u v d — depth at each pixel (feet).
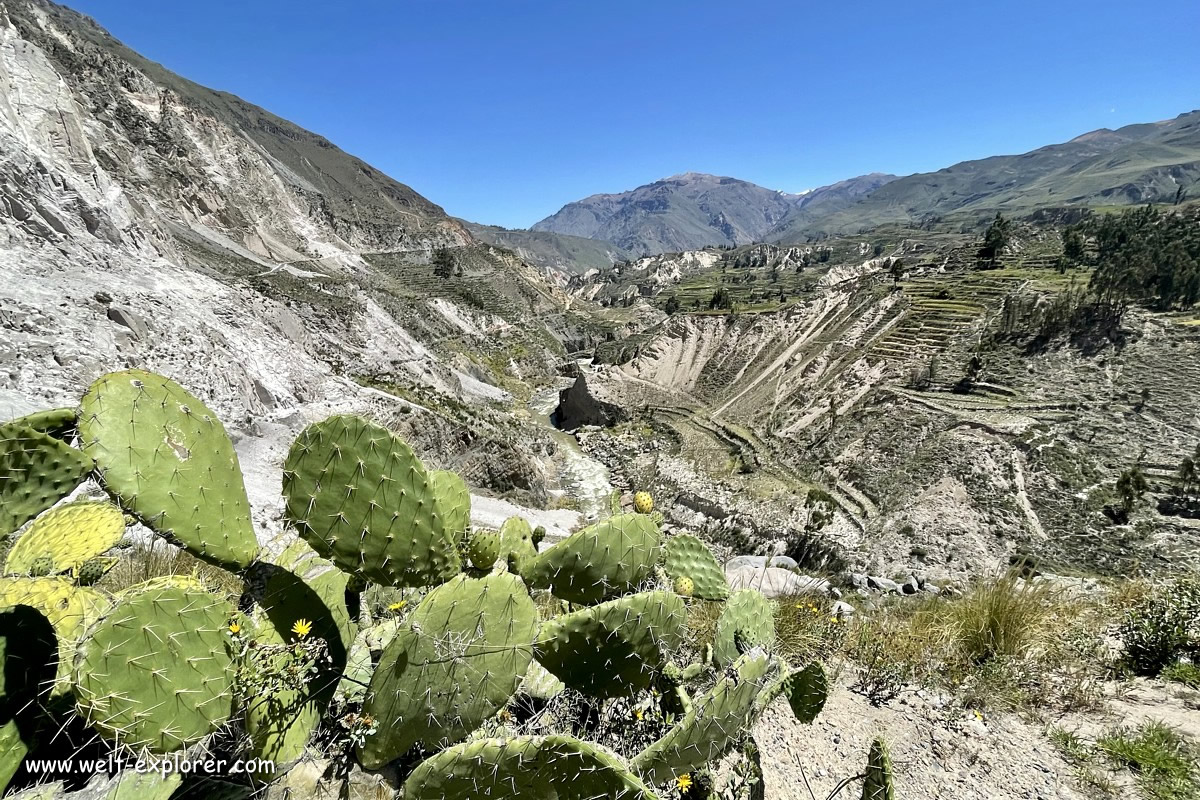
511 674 6.44
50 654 6.00
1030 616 14.29
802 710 8.15
